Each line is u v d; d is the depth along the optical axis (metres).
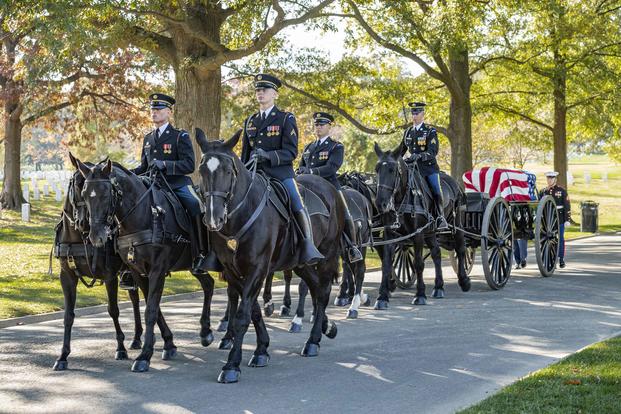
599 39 27.55
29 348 8.91
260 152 7.86
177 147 8.73
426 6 24.03
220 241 7.56
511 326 10.17
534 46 26.94
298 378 7.46
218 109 19.56
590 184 57.38
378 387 7.11
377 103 27.00
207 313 9.16
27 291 13.26
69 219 7.85
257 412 6.31
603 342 8.42
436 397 6.75
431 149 12.64
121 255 7.99
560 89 29.17
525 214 15.89
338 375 7.58
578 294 13.26
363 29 26.83
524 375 7.48
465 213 14.26
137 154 45.38
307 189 8.68
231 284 8.03
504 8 24.66
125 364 8.07
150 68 28.55
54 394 6.86
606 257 19.97
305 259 8.03
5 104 32.91
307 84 25.38
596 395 6.14
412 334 9.69
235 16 20.86
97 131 37.34
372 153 47.44
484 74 31.83
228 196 7.12
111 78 29.80
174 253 8.27
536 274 16.36
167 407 6.45
